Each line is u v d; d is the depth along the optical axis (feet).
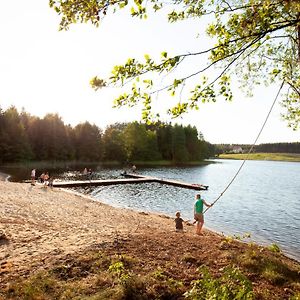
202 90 13.83
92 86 12.29
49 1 12.12
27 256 29.09
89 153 310.45
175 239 38.75
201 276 27.04
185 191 129.59
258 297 23.45
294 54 17.65
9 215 48.60
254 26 12.84
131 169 245.65
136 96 12.80
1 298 20.83
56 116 293.02
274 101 19.70
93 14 11.97
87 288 23.00
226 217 82.64
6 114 250.57
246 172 272.31
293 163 507.71
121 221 58.44
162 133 356.59
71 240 35.63
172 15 13.79
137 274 26.20
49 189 102.99
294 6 11.30
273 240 61.62
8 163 241.55
